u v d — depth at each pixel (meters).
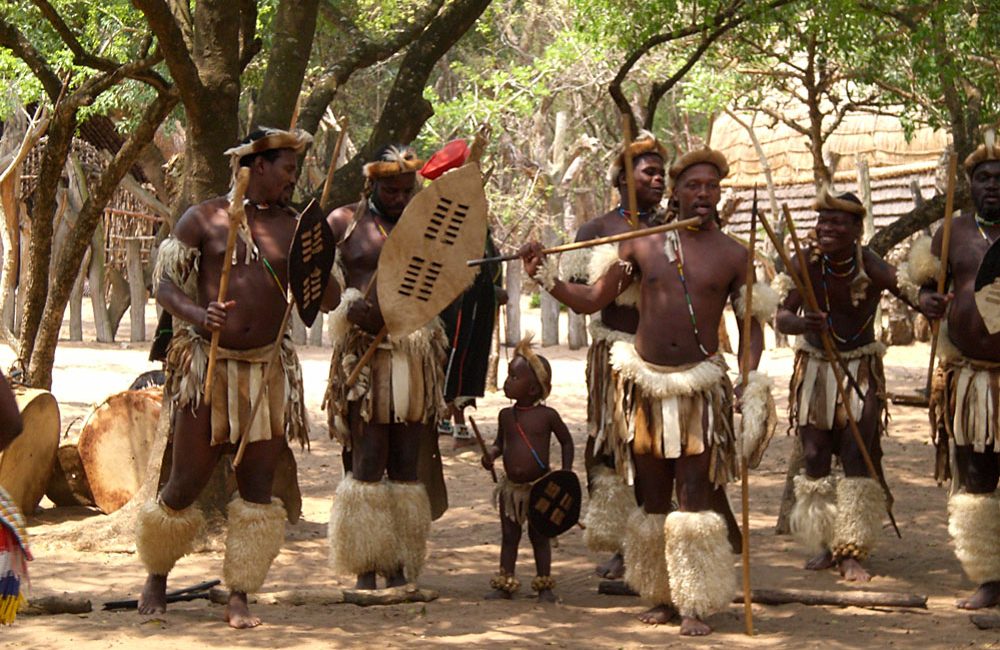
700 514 5.90
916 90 12.39
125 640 5.47
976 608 6.38
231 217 5.56
